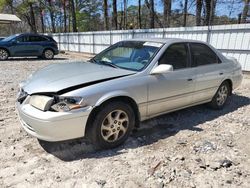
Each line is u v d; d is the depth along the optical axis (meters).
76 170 3.08
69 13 38.59
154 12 24.62
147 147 3.70
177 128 4.44
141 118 3.97
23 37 15.27
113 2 26.25
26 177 2.93
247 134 4.26
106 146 3.56
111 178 2.94
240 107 5.79
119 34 17.78
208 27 11.34
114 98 3.53
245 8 17.41
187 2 22.25
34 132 3.28
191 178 2.98
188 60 4.57
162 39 4.56
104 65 4.20
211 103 5.38
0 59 14.82
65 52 23.23
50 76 3.65
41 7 35.03
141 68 3.93
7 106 5.44
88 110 3.24
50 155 3.42
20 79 8.61
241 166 3.27
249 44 9.94
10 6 36.12
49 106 3.16
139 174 3.03
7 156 3.37
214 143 3.87
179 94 4.38
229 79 5.50
